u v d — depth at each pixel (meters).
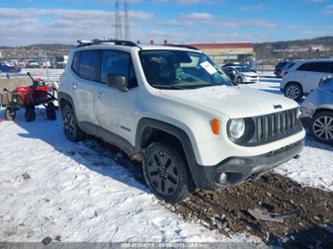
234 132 3.08
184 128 3.24
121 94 4.16
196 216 3.35
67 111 5.90
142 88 3.87
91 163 4.81
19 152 5.34
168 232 3.05
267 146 3.24
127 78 4.14
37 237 2.96
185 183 3.42
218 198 3.74
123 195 3.77
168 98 3.55
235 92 3.89
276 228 3.16
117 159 5.01
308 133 6.71
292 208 3.57
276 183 4.20
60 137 6.36
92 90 4.83
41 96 8.01
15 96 7.75
